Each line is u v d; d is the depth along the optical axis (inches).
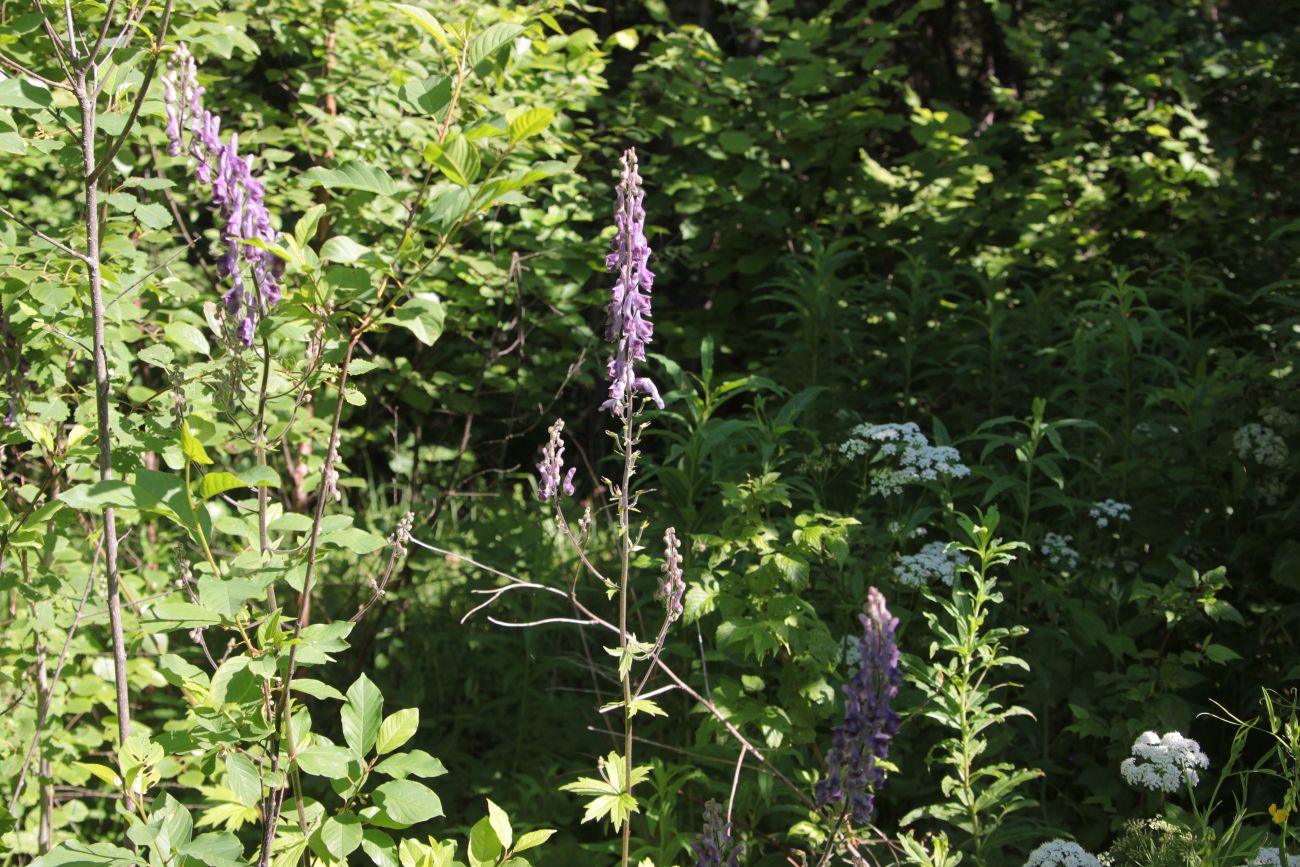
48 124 117.3
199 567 100.8
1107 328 203.2
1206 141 281.6
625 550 119.0
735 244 279.4
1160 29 303.9
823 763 161.8
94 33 146.6
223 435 120.5
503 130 89.0
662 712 119.6
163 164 199.3
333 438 99.0
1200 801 162.7
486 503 257.8
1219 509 186.5
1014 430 208.5
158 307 166.1
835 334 221.1
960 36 482.9
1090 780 163.2
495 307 256.8
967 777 140.7
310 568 96.3
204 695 100.5
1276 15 351.6
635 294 111.6
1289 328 188.2
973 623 141.5
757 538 154.4
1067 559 181.3
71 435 126.4
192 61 99.0
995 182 286.0
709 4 342.0
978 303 228.8
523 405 294.0
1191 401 187.5
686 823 166.7
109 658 171.9
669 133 310.2
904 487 198.8
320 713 211.6
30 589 133.2
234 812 110.3
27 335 133.1
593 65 229.1
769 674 177.8
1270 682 169.8
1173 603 157.6
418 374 227.8
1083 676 176.4
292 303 95.5
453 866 105.0
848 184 275.7
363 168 90.1
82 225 135.3
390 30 217.0
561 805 175.0
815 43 277.6
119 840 177.8
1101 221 287.9
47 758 153.6
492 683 217.8
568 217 229.6
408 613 230.7
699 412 172.1
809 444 207.2
